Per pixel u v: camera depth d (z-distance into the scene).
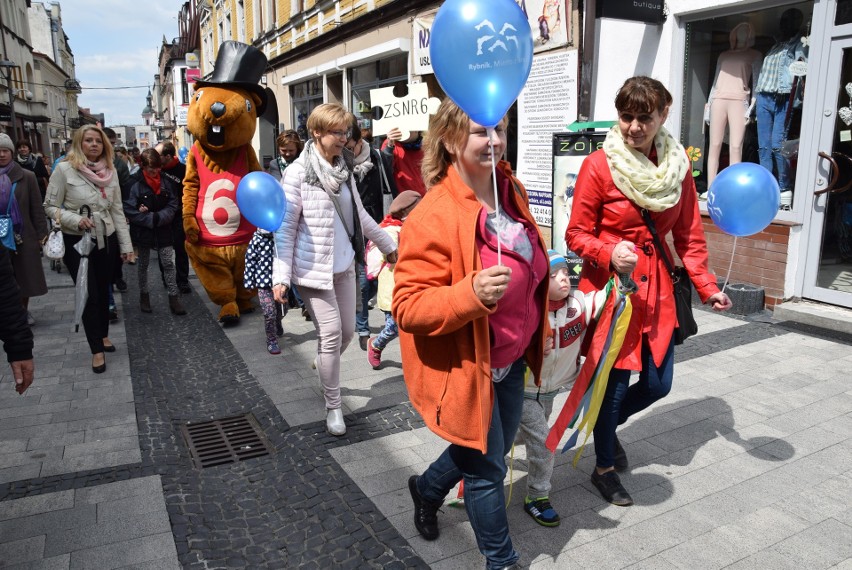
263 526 2.98
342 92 15.08
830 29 5.39
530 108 7.88
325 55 14.98
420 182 6.43
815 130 5.57
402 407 4.24
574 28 7.16
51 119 52.38
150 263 10.54
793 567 2.58
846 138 5.42
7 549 2.77
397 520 2.96
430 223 2.13
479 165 2.16
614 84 7.13
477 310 1.94
